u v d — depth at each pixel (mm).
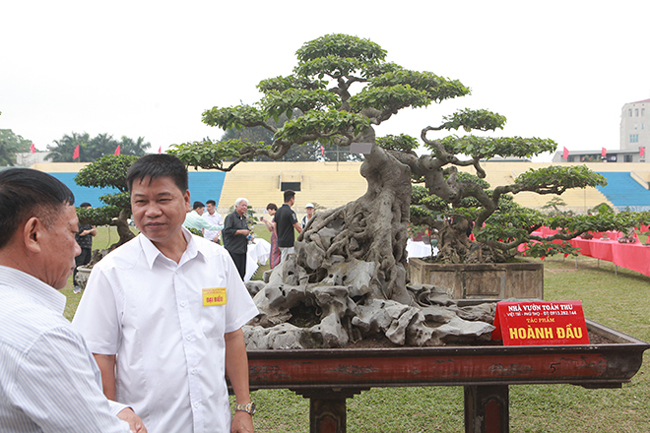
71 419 1039
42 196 1181
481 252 7973
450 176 5359
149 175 1720
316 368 2535
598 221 6371
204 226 8359
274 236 9125
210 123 4152
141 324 1696
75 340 1116
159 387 1679
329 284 3455
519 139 4684
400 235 4090
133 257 1766
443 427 3562
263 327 3387
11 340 1003
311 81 4707
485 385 2719
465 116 4586
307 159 51938
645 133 65125
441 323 3393
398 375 2549
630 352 2564
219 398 1777
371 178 4266
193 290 1789
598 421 3617
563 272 10992
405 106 4074
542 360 2557
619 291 8398
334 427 2730
